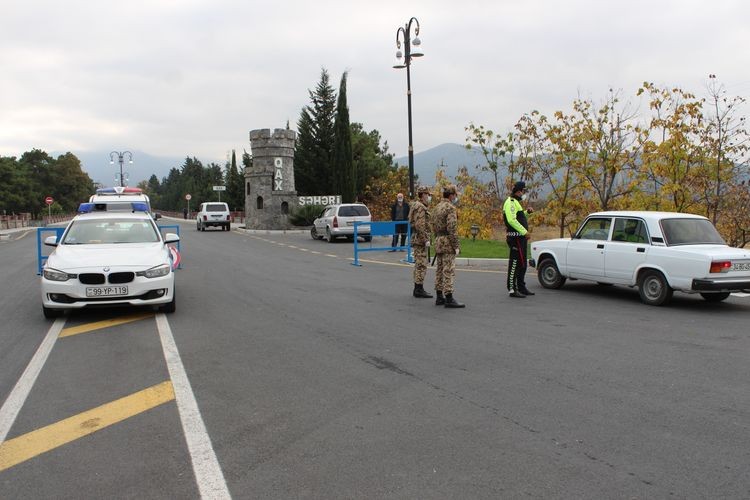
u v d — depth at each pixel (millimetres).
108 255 9031
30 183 94375
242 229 41625
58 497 3541
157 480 3746
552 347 7066
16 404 5211
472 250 19016
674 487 3572
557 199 21781
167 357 6719
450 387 5555
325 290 11914
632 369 6109
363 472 3807
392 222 17953
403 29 22234
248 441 4340
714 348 6984
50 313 8930
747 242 19734
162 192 185125
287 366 6305
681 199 18734
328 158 50406
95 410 5039
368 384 5664
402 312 9422
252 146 39438
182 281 13391
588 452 4082
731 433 4398
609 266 10797
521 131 22391
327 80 51031
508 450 4125
